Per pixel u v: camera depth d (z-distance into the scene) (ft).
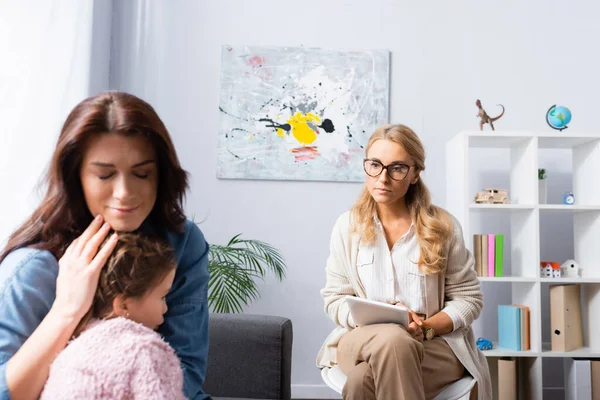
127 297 2.97
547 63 10.54
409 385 5.03
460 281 6.23
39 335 2.68
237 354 5.32
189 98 10.41
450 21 10.59
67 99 6.97
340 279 6.49
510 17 10.59
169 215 3.37
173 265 3.18
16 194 5.77
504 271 10.27
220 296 9.07
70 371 2.61
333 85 10.42
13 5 5.82
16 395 2.57
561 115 9.32
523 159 9.12
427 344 5.74
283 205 10.35
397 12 10.59
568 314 8.76
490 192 8.96
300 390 10.08
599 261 8.89
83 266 2.82
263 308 10.22
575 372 8.48
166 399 2.67
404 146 6.14
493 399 8.80
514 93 10.50
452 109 10.47
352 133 10.35
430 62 10.53
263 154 10.32
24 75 5.95
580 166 9.45
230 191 10.35
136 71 10.34
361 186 10.37
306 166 10.32
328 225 10.34
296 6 10.57
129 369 2.66
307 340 10.21
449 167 9.82
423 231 6.10
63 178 2.98
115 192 2.91
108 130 2.85
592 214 9.02
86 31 7.88
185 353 3.59
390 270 6.17
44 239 3.11
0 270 2.98
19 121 5.85
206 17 10.52
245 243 10.27
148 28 10.44
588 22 10.61
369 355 5.23
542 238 10.42
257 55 10.43
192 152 10.36
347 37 10.55
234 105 10.37
